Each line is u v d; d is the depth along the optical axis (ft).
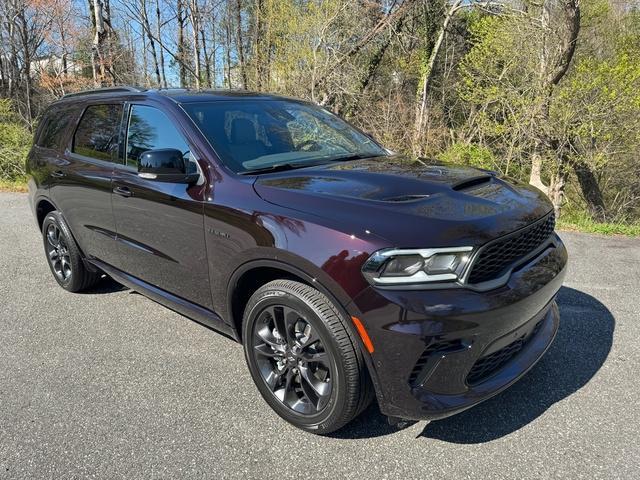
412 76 62.18
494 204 8.41
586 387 9.93
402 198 8.15
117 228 12.32
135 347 11.93
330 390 8.14
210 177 9.78
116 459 8.15
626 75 34.91
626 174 42.78
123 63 69.56
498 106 41.14
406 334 7.19
